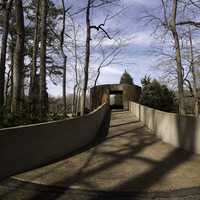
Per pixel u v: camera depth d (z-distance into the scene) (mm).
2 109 14328
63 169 10062
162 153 12609
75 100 33094
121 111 40406
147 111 22234
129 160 11391
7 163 8883
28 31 32969
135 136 17562
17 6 17547
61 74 37719
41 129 10688
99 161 11234
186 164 10586
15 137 9250
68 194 7695
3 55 16078
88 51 24047
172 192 7719
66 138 12695
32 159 10094
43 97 18266
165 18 21750
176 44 20750
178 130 13992
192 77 31984
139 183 8516
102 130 20578
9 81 35312
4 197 7367
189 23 20922
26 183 8430
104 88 47156
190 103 37375
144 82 51031
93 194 7695
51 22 30438
